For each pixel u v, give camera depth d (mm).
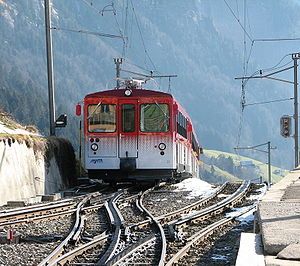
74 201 21547
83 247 11180
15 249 11414
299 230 8953
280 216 10898
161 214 18250
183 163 30781
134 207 20562
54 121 32875
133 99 27062
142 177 27172
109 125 27125
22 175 24750
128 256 10336
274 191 17453
